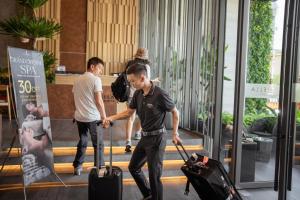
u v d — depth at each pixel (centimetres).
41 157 352
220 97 457
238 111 407
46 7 822
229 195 281
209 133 487
